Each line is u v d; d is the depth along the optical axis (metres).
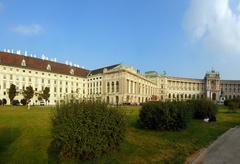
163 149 16.88
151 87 187.62
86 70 171.12
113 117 14.43
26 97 94.06
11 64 126.88
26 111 50.59
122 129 15.03
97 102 14.59
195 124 29.81
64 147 13.70
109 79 146.12
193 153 16.45
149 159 14.45
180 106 25.09
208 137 22.09
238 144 19.67
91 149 13.35
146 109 24.97
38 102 131.25
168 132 23.58
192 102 35.75
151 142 18.84
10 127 24.28
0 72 122.25
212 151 17.17
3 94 122.75
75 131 13.20
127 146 16.75
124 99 136.12
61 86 148.62
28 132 21.66
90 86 161.50
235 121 37.16
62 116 13.73
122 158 14.23
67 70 154.75
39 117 35.22
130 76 144.75
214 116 35.53
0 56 125.56
